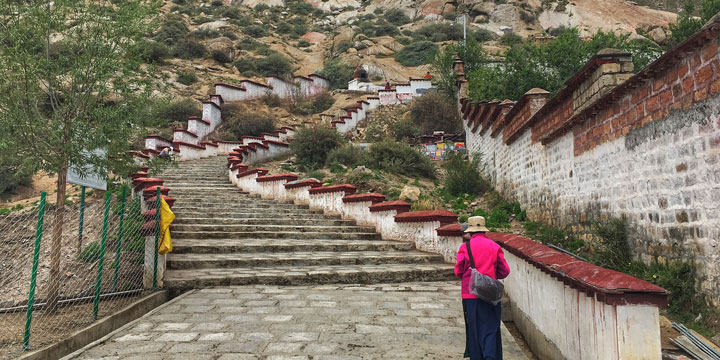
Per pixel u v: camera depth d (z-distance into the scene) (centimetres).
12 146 604
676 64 566
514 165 1334
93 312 546
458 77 2419
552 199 1028
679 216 559
